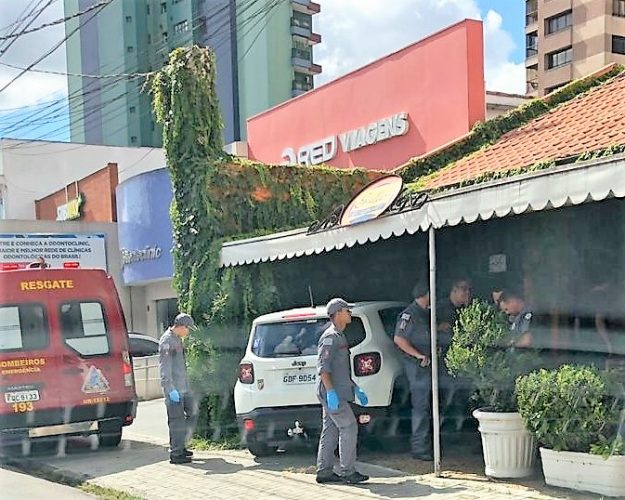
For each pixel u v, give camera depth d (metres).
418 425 8.12
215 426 10.38
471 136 13.67
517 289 9.41
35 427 10.12
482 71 14.38
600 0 56.12
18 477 9.22
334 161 17.38
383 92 16.11
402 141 15.63
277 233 9.86
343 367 7.37
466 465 7.78
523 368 7.05
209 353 10.50
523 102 16.16
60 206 32.59
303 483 7.56
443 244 10.19
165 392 9.21
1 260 21.58
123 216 22.12
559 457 6.53
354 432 7.36
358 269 10.74
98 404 10.49
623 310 8.29
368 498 6.75
